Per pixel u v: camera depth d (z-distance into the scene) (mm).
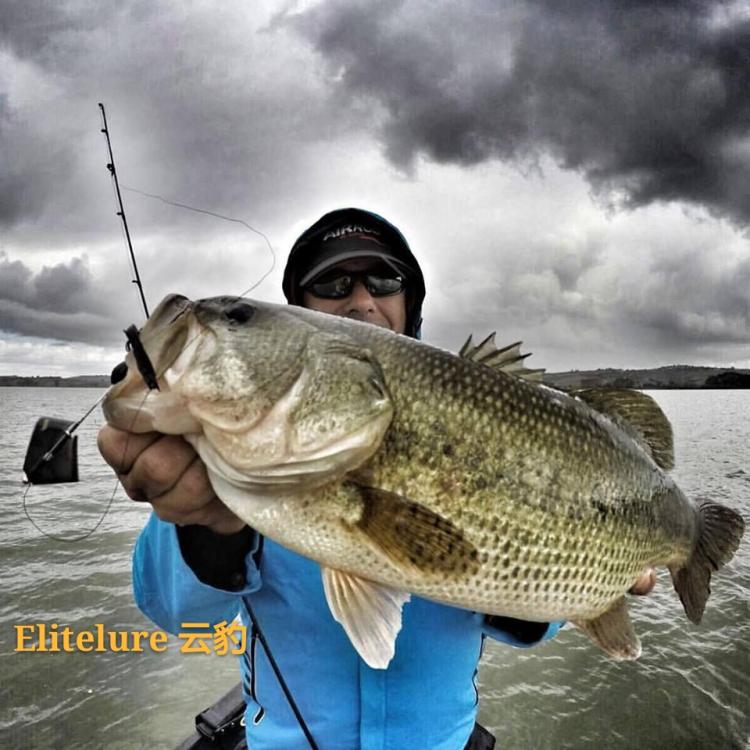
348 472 503
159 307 497
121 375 477
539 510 549
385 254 777
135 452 468
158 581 608
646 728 1240
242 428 486
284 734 601
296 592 600
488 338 592
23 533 2404
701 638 1600
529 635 629
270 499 496
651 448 705
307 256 826
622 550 614
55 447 472
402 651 590
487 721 1259
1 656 1449
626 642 619
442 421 524
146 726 1212
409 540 500
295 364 503
